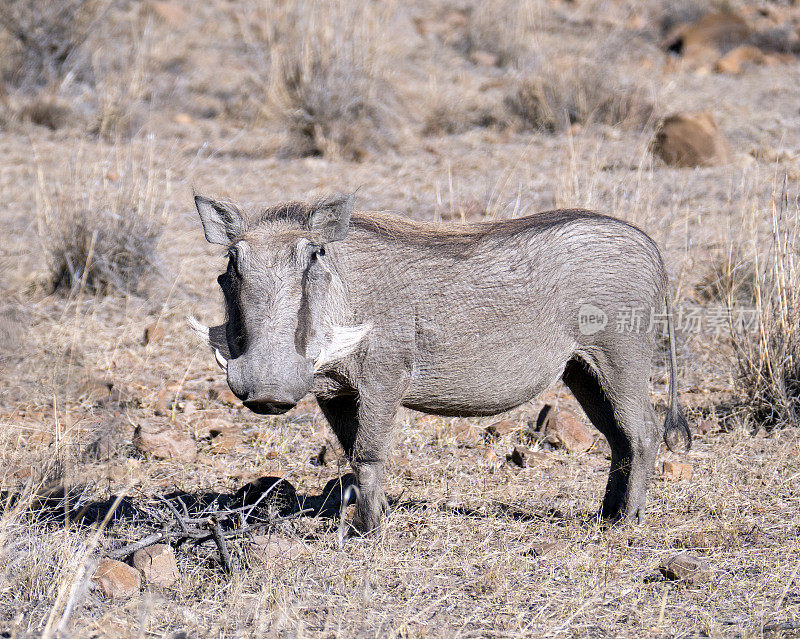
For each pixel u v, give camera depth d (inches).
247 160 1560.0
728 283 1031.6
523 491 702.5
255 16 2330.2
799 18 2571.4
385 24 1957.4
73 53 1897.1
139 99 1785.2
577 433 802.8
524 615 498.6
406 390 583.5
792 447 770.2
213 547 586.2
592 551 580.1
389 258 572.4
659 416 831.7
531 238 596.4
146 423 786.8
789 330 854.5
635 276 613.0
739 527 611.5
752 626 482.0
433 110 1769.2
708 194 1311.5
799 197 1039.0
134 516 633.6
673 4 2559.1
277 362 490.9
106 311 1098.1
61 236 1156.5
